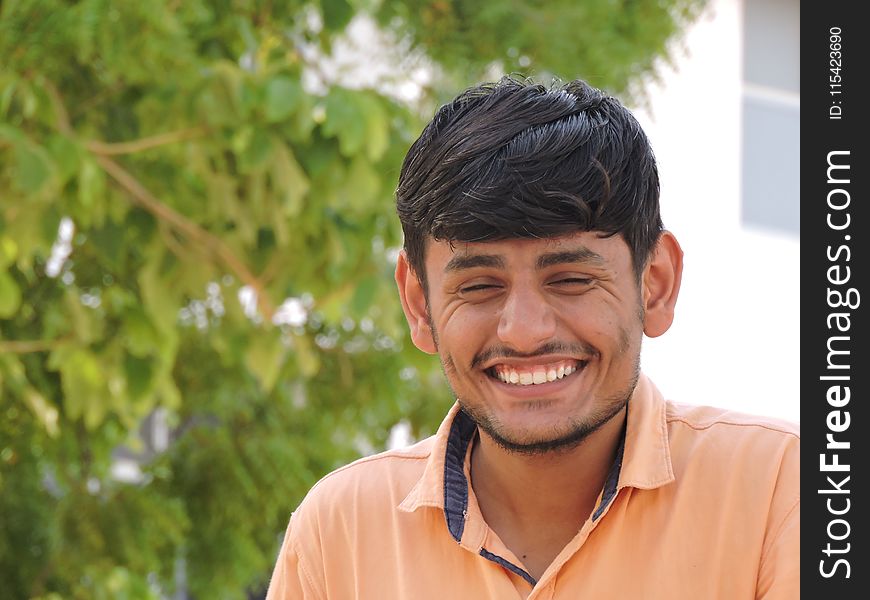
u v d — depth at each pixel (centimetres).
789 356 783
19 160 343
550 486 187
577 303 169
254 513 518
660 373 755
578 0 486
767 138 788
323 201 411
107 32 365
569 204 164
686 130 763
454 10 501
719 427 191
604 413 175
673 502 185
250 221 409
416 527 196
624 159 171
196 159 402
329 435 559
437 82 523
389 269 463
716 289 766
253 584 558
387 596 196
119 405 420
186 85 387
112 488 505
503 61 493
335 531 205
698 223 769
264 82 385
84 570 484
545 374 171
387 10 493
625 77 508
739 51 775
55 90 382
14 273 449
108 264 418
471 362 174
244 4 427
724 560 182
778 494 184
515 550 191
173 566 538
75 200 390
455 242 169
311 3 445
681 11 533
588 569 184
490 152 168
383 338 548
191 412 536
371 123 381
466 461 196
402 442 630
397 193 182
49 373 475
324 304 441
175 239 421
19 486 509
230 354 451
